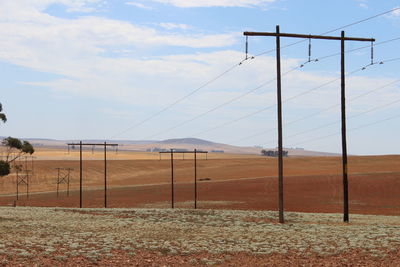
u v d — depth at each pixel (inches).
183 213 2351.1
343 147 1840.6
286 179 5226.4
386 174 5216.5
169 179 7588.6
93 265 830.5
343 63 1784.0
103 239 1194.0
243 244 1147.3
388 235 1288.1
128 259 903.7
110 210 2610.7
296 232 1424.7
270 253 1002.1
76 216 2112.5
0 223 1644.9
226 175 7824.8
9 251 914.7
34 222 1739.7
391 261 898.7
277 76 1692.9
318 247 1077.8
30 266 786.8
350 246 1085.8
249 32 1675.7
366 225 1697.8
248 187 4795.8
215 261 910.4
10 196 5378.9
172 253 986.1
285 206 3368.6
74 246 1026.7
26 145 2306.8
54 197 4874.5
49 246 1023.0
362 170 7372.1
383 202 3688.5
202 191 4648.1
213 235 1348.4
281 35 1691.7
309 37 1720.0
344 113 1798.7
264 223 1804.9
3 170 2226.9
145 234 1357.0
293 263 900.0
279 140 1732.3
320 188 4549.7
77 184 7234.3
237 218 2078.0
